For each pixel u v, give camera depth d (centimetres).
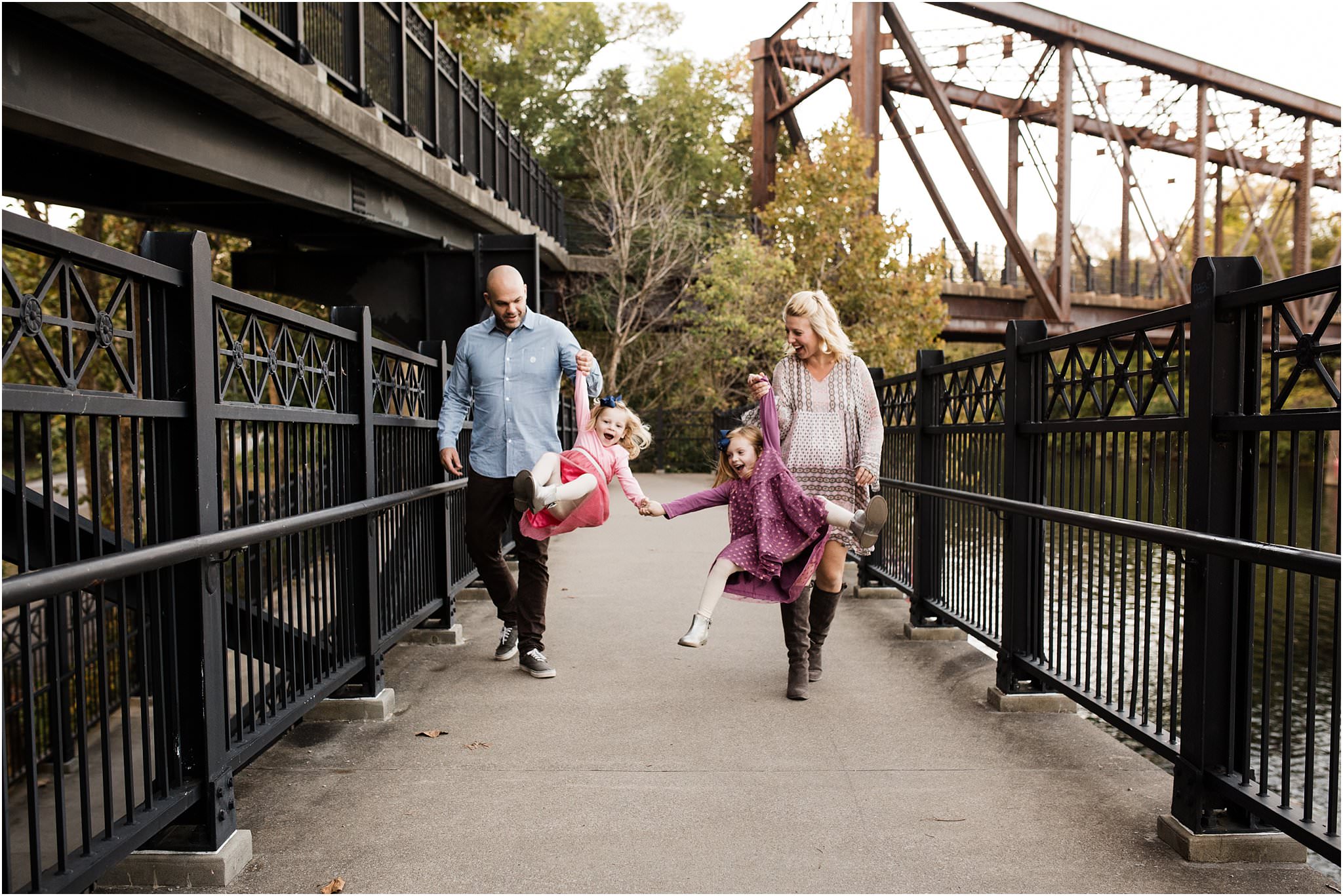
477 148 1548
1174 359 296
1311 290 226
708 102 3152
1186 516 275
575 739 366
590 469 429
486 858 262
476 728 380
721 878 249
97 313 207
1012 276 2720
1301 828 225
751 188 3331
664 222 2258
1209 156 3503
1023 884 246
